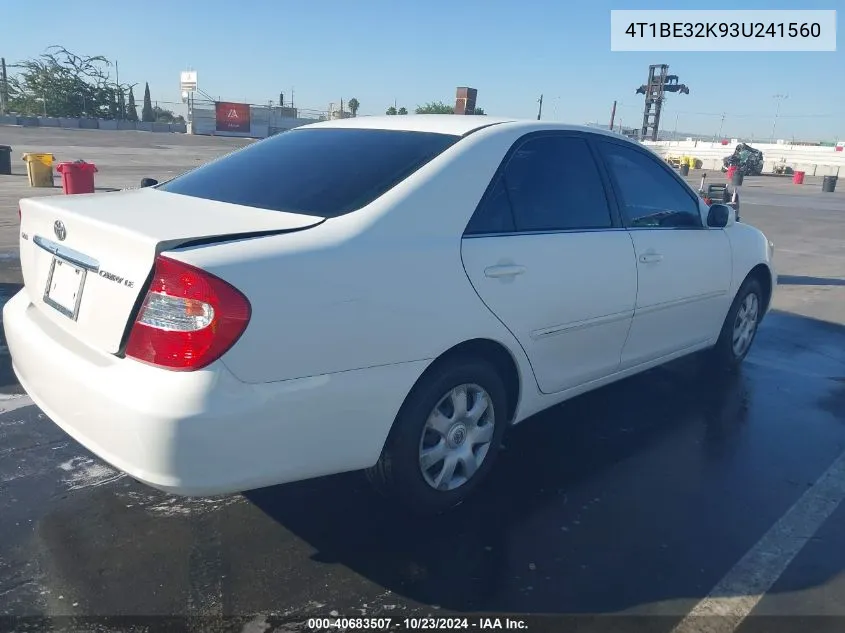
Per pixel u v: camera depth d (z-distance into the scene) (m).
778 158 55.12
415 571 2.77
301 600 2.59
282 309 2.39
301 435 2.49
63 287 2.79
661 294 4.07
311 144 3.47
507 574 2.77
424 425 2.90
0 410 4.09
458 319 2.90
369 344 2.62
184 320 2.27
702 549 2.98
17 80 59.31
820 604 2.65
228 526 3.03
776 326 6.81
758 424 4.34
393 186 2.88
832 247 12.73
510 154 3.30
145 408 2.25
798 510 3.33
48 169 16.25
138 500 3.21
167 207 2.91
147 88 71.62
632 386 4.93
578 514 3.22
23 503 3.15
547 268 3.29
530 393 3.39
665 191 4.28
